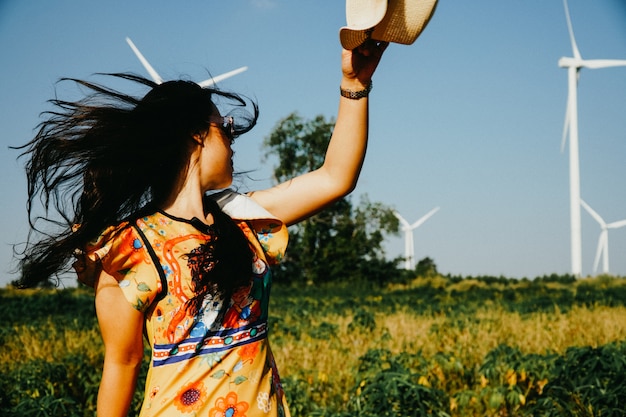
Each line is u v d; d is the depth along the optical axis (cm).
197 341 201
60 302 2364
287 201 231
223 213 221
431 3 204
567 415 584
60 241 209
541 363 743
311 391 753
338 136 227
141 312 206
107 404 212
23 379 748
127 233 208
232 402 200
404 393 608
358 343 1148
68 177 216
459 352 979
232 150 230
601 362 630
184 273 204
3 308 2253
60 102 219
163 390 201
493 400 641
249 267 206
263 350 211
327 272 4944
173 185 219
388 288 4609
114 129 212
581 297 2555
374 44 220
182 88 222
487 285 4275
